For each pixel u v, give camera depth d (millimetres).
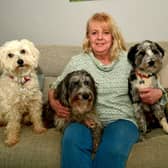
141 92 2301
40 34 3543
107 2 3244
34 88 2496
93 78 2277
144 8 3184
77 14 3359
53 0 3377
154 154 2014
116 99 2287
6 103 2443
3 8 3551
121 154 1927
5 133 2469
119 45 2396
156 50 2293
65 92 2291
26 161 2145
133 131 2131
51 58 2945
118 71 2303
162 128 2432
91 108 2279
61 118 2416
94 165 1992
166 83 2580
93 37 2314
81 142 1979
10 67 2396
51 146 2152
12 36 3641
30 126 2646
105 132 2170
